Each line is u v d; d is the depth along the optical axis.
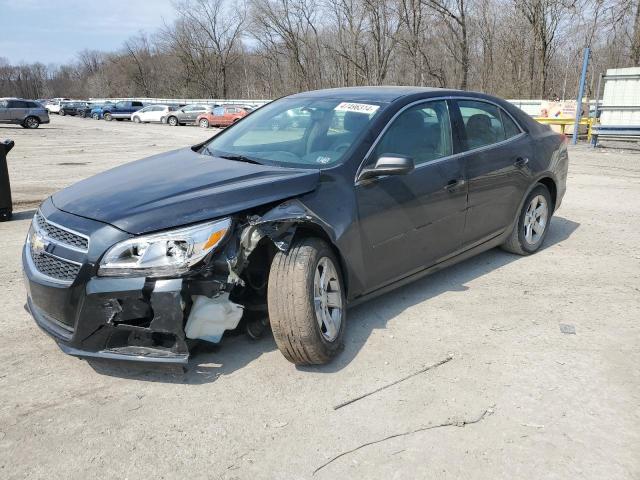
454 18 37.25
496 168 4.80
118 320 2.96
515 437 2.76
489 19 39.62
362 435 2.77
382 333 3.85
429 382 3.24
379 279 3.89
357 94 4.47
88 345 3.05
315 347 3.21
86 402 3.05
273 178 3.43
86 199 3.35
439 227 4.30
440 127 4.45
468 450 2.66
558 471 2.52
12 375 3.31
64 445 2.70
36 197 9.17
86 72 120.81
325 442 2.72
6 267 5.29
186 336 3.06
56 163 14.12
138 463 2.58
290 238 3.19
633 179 10.54
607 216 7.39
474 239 4.75
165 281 2.91
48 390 3.16
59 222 3.21
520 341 3.76
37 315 3.35
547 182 5.62
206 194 3.21
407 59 42.72
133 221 3.02
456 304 4.36
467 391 3.15
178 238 2.96
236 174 3.54
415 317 4.12
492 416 2.93
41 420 2.88
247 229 3.12
